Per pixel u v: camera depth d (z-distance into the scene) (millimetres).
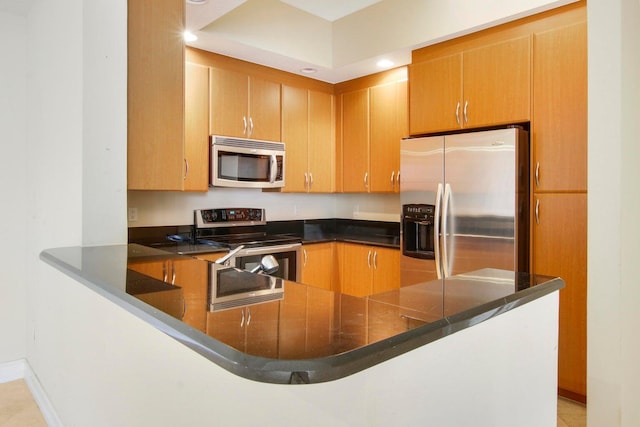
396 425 859
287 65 3699
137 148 2076
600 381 1950
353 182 4141
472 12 2879
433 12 3088
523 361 1237
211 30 3016
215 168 3350
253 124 3637
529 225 2740
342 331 851
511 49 2781
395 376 854
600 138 1940
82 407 1640
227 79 3461
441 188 3016
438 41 3137
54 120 2234
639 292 2025
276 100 3809
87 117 1909
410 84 3355
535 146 2686
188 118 3236
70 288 1725
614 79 1896
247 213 3908
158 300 1100
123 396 1280
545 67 2633
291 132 3934
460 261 2918
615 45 1892
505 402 1171
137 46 2064
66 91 2057
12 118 2693
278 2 3414
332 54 3791
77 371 1682
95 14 1911
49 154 2328
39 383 2383
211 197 3762
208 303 1068
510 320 1180
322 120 4199
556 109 2588
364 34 3539
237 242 3428
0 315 2688
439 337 904
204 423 896
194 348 829
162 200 3475
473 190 2842
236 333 836
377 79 3912
